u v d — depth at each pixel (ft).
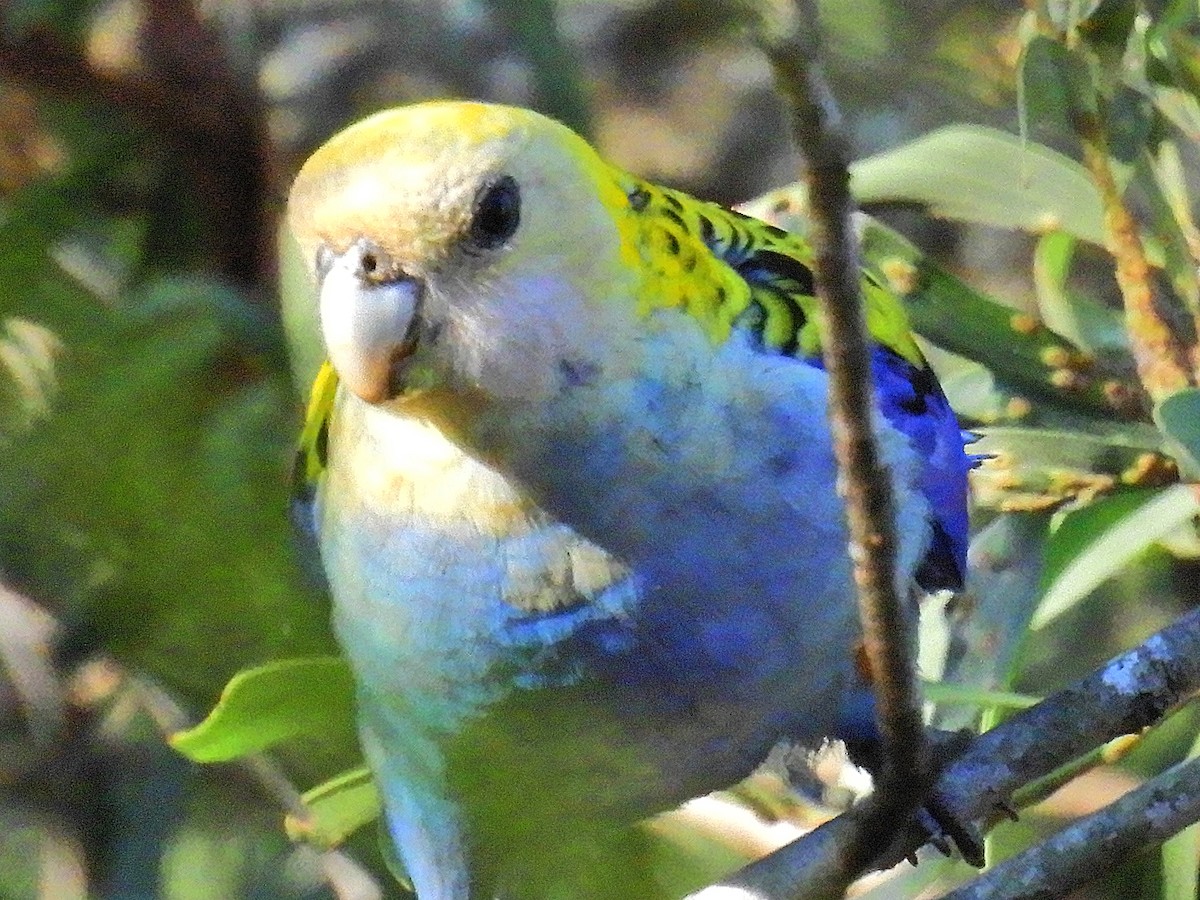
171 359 6.59
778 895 6.51
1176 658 6.55
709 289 6.55
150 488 6.54
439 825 6.63
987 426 6.77
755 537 6.55
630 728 6.59
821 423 6.56
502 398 6.50
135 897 6.76
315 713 6.59
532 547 6.54
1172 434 6.53
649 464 6.53
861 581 6.36
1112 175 6.63
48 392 6.57
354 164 6.47
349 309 6.47
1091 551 6.71
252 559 6.56
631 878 6.65
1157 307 6.64
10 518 6.54
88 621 6.56
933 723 6.72
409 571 6.56
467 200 6.46
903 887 6.68
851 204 6.27
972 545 6.74
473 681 6.58
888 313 6.72
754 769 6.66
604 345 6.50
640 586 6.55
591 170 6.50
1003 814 6.62
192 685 6.57
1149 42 6.63
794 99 6.24
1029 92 6.63
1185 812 6.50
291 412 6.69
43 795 6.77
